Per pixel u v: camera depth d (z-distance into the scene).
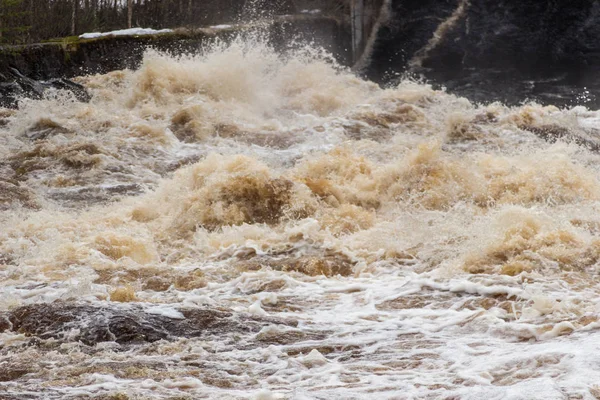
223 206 32.03
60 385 14.80
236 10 102.81
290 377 15.09
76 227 32.06
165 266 26.17
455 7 101.06
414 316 19.70
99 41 80.50
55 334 18.50
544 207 29.88
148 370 15.56
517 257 23.38
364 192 33.66
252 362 16.14
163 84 57.12
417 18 102.31
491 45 98.81
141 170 43.34
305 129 50.25
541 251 23.47
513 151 43.59
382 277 23.98
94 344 17.89
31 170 42.72
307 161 37.69
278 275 24.27
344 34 104.19
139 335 18.14
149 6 97.56
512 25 98.00
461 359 15.67
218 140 48.88
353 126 50.91
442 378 14.45
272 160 44.34
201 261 27.48
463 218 28.83
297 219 31.55
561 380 13.43
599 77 92.62
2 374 15.67
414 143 46.75
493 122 49.78
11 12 78.12
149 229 31.94
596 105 83.69
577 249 23.72
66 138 47.75
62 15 88.31
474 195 32.31
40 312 19.61
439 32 100.94
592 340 15.65
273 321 19.23
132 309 19.72
